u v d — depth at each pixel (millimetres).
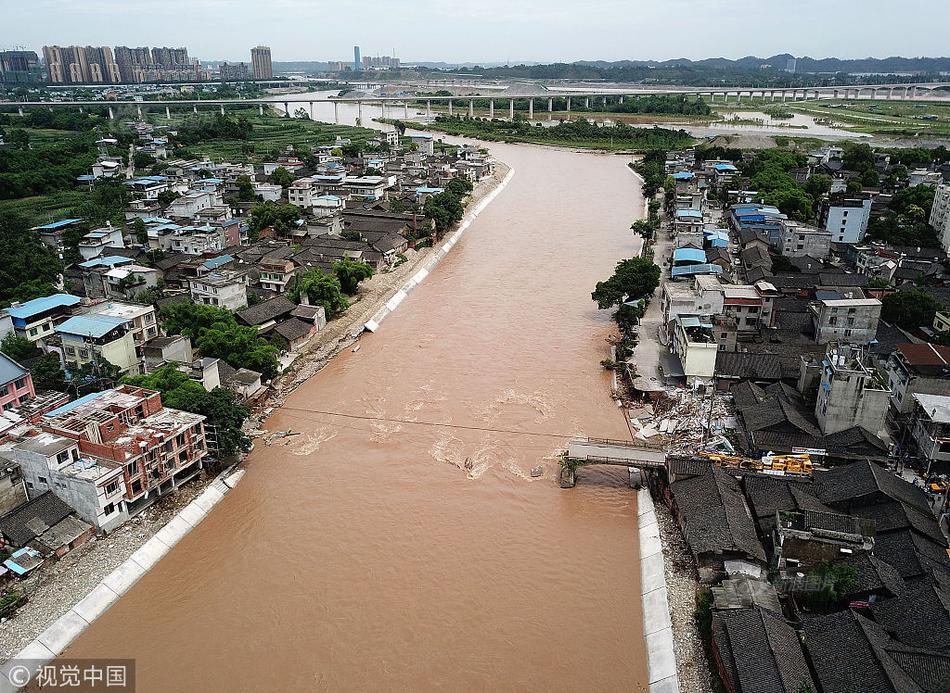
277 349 86500
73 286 103562
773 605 46281
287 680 45000
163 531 57812
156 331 83188
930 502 56750
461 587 52625
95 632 48844
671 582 51938
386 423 75062
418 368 88125
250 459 68875
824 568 47781
